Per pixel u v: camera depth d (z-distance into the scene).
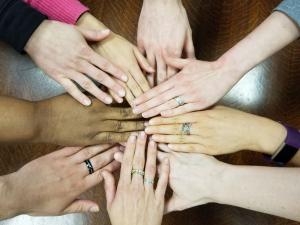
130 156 0.38
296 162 0.40
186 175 0.38
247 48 0.38
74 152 0.39
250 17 0.46
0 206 0.36
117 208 0.37
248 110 0.44
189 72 0.39
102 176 0.39
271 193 0.36
